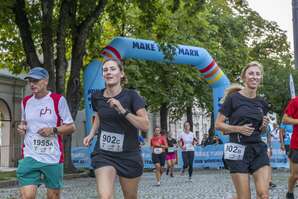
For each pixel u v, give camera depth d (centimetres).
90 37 2491
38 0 2347
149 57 2325
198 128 6631
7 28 2441
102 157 564
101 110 571
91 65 2205
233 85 668
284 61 4784
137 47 2266
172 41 2352
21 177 634
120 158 564
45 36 2158
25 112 649
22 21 2209
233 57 3719
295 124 938
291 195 1020
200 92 3453
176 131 5675
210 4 3788
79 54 2288
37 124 642
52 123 644
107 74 578
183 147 1923
